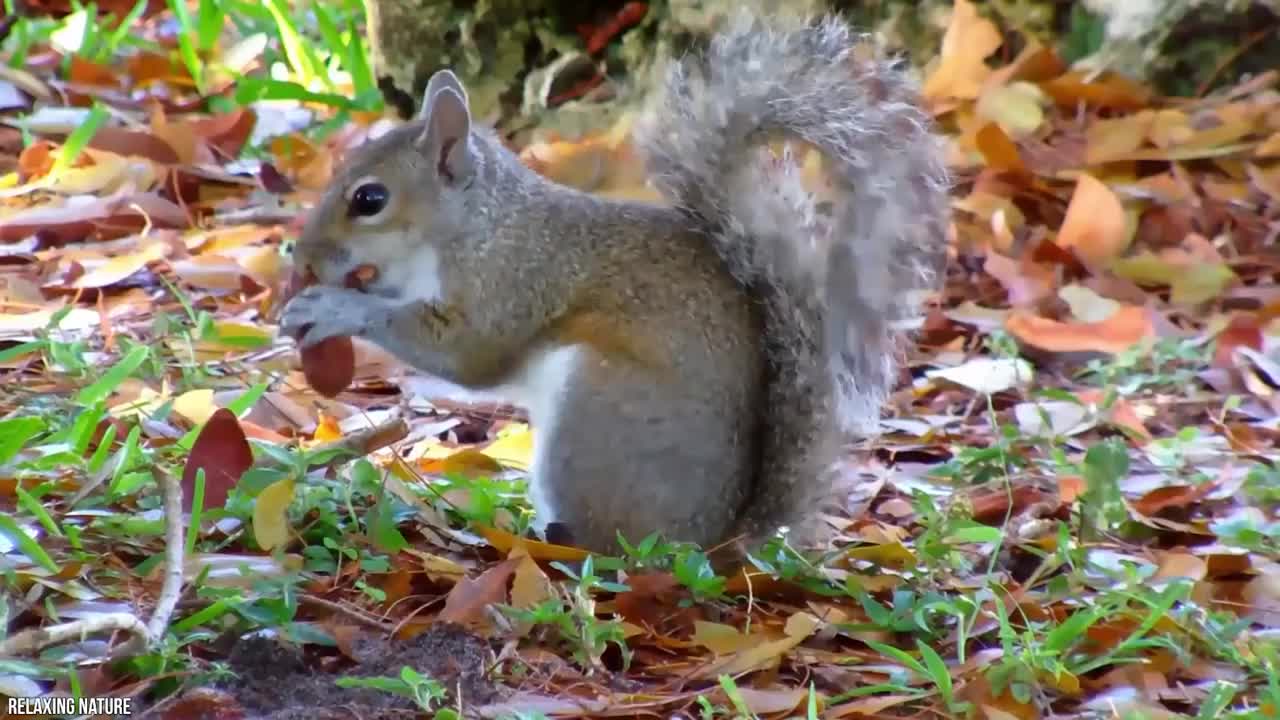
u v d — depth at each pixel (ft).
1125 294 46.60
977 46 55.62
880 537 32.89
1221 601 30.91
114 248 47.75
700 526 30.91
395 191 32.12
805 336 31.09
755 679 27.27
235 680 25.63
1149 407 40.45
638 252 31.37
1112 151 52.13
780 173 32.73
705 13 57.57
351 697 25.41
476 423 38.91
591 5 59.52
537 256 31.71
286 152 55.62
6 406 36.11
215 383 38.93
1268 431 39.01
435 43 59.82
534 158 52.95
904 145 32.09
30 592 27.63
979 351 44.24
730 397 30.73
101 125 55.21
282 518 29.71
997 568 32.71
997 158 50.62
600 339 30.83
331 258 32.45
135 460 32.42
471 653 26.81
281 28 63.16
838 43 32.58
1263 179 51.01
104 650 26.37
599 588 29.12
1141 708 26.22
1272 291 46.68
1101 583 31.07
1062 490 34.78
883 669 27.73
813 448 31.27
